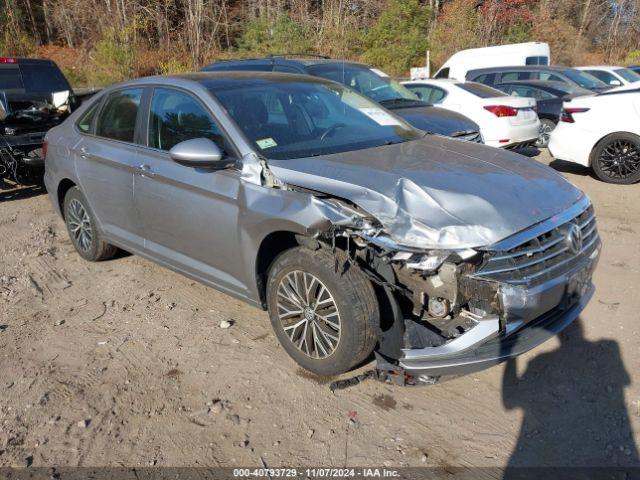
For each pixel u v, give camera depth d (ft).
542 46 49.88
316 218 9.75
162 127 13.46
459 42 84.84
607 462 8.96
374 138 13.05
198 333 13.01
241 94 12.80
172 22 76.54
